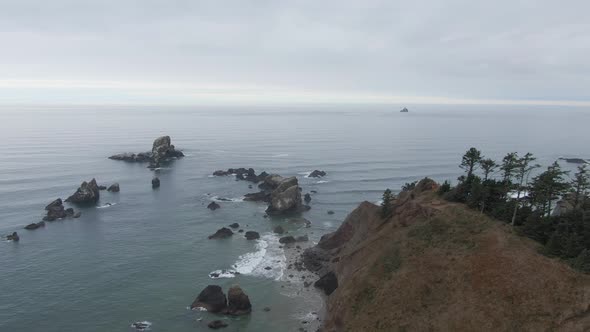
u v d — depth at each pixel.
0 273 81.38
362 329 53.19
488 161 76.06
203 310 69.75
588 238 53.00
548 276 47.84
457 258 54.75
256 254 95.12
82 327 64.12
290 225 117.44
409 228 67.50
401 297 53.81
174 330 64.25
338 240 95.69
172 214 122.69
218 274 83.69
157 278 81.19
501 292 48.09
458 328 46.62
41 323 64.94
